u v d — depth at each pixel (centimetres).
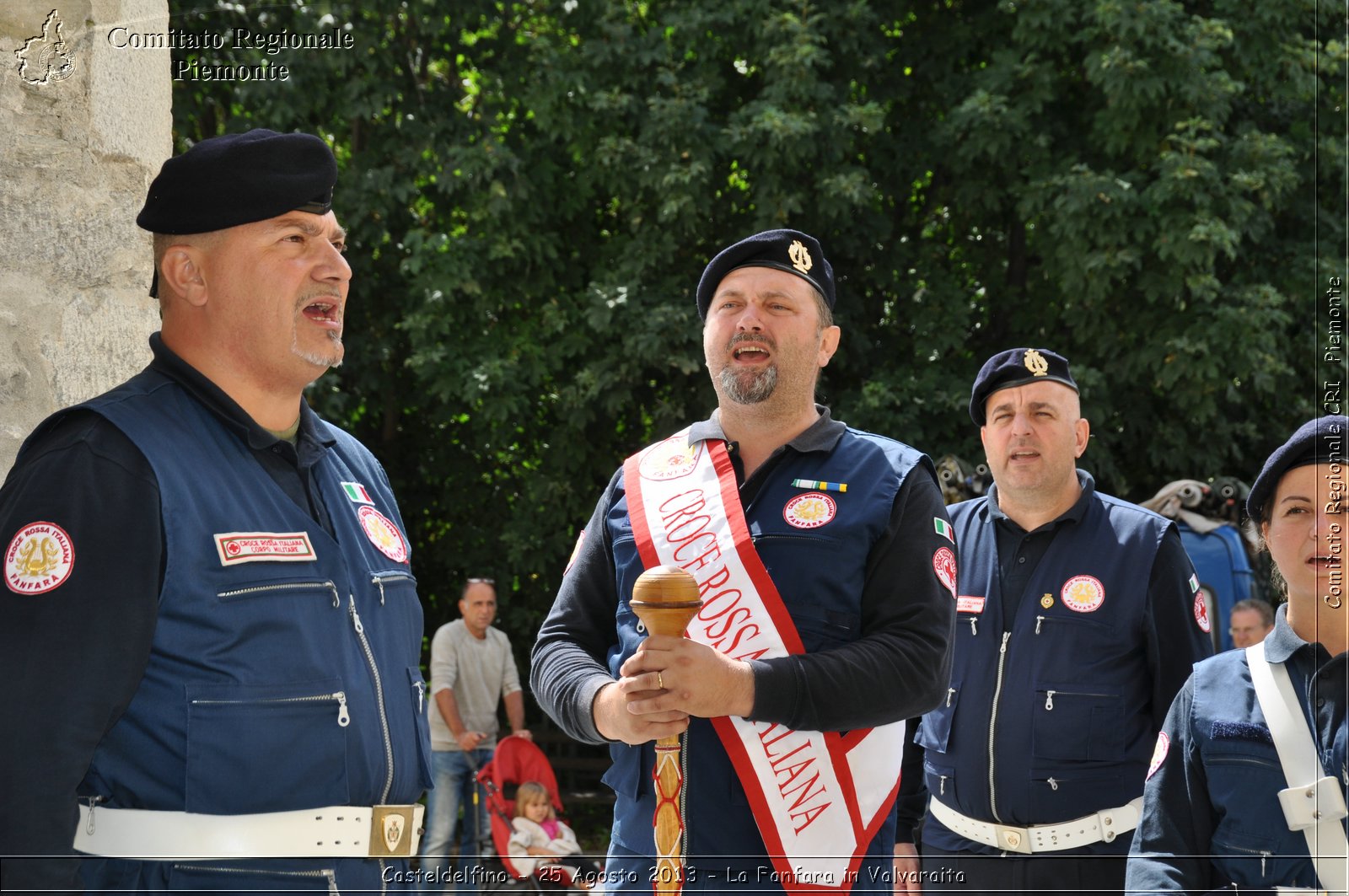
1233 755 206
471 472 995
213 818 166
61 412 173
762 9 841
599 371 858
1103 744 311
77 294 246
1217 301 845
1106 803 309
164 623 168
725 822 219
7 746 153
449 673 629
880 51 880
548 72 847
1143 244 836
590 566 248
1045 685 317
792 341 231
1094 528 334
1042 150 847
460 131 898
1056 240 853
